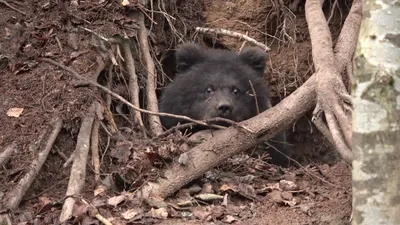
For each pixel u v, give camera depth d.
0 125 8.21
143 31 10.44
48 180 7.92
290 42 12.56
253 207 7.50
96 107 8.59
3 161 7.72
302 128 13.06
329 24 12.50
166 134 8.48
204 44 12.38
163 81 10.99
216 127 8.38
